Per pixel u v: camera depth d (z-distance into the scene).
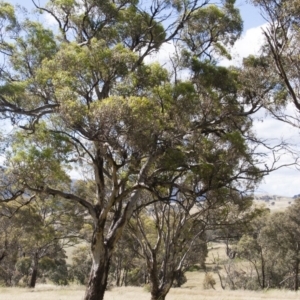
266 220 50.06
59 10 16.23
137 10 16.61
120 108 11.64
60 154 13.64
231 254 60.91
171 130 13.27
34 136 13.73
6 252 42.69
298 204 50.00
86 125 12.26
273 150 16.33
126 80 13.34
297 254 50.78
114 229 15.28
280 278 59.19
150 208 21.77
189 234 19.67
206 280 53.31
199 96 14.95
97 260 14.93
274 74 12.73
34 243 40.44
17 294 26.98
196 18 17.47
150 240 30.83
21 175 12.92
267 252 54.91
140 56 16.02
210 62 16.55
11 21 14.69
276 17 9.41
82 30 16.39
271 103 13.31
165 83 13.85
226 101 16.12
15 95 14.09
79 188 22.56
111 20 16.36
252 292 34.47
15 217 34.38
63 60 13.02
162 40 17.34
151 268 18.42
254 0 9.46
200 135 15.24
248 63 14.88
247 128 17.77
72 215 36.41
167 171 15.55
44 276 61.72
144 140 12.42
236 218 19.97
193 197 16.31
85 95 13.10
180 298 25.08
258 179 16.78
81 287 39.03
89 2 15.92
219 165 15.53
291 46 9.40
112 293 29.73
